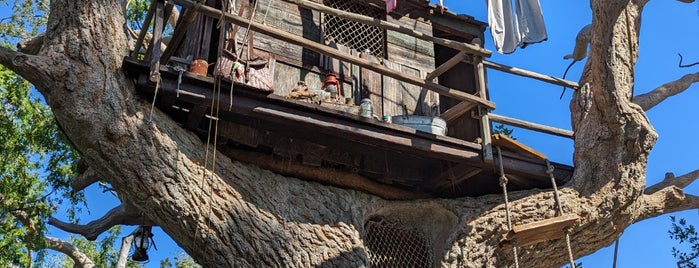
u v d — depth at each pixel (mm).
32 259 13469
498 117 8297
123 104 6668
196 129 7277
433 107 9148
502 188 8719
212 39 8086
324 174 8016
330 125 7137
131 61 6617
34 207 11328
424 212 8648
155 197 6859
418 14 9805
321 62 8594
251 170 7566
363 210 8133
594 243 8852
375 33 9508
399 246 8586
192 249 7180
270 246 7273
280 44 8414
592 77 8461
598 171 8562
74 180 9836
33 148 11695
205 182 7090
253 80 6961
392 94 8930
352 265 7535
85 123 6469
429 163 8414
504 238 7453
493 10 8805
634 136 8414
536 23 8828
